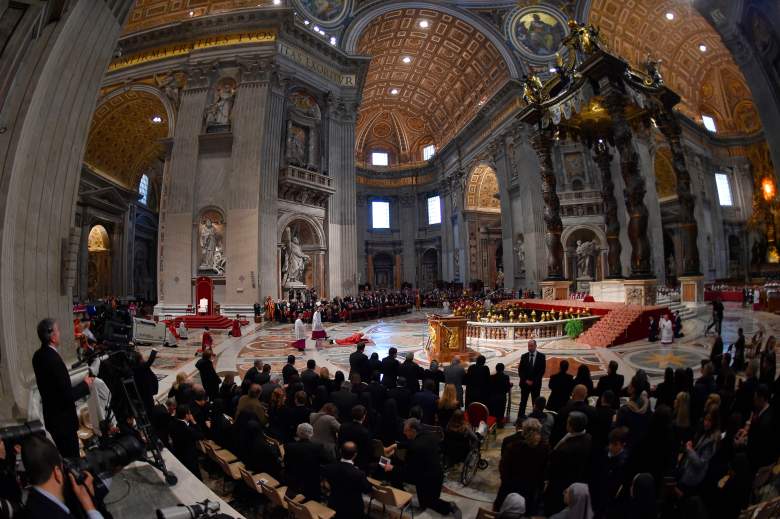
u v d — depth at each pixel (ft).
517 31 98.78
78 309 68.44
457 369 22.77
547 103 53.31
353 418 15.11
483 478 16.29
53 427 11.15
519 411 22.91
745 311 73.87
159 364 37.01
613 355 37.40
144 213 114.11
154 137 94.48
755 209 122.83
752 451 13.48
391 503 12.32
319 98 84.12
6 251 15.08
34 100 15.71
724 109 124.36
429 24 101.91
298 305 71.31
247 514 13.96
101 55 20.94
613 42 98.32
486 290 108.37
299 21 80.43
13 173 15.20
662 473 12.77
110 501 12.05
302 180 77.15
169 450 16.17
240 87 73.97
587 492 10.11
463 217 124.77
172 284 70.90
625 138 46.39
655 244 93.40
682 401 16.30
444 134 139.74
